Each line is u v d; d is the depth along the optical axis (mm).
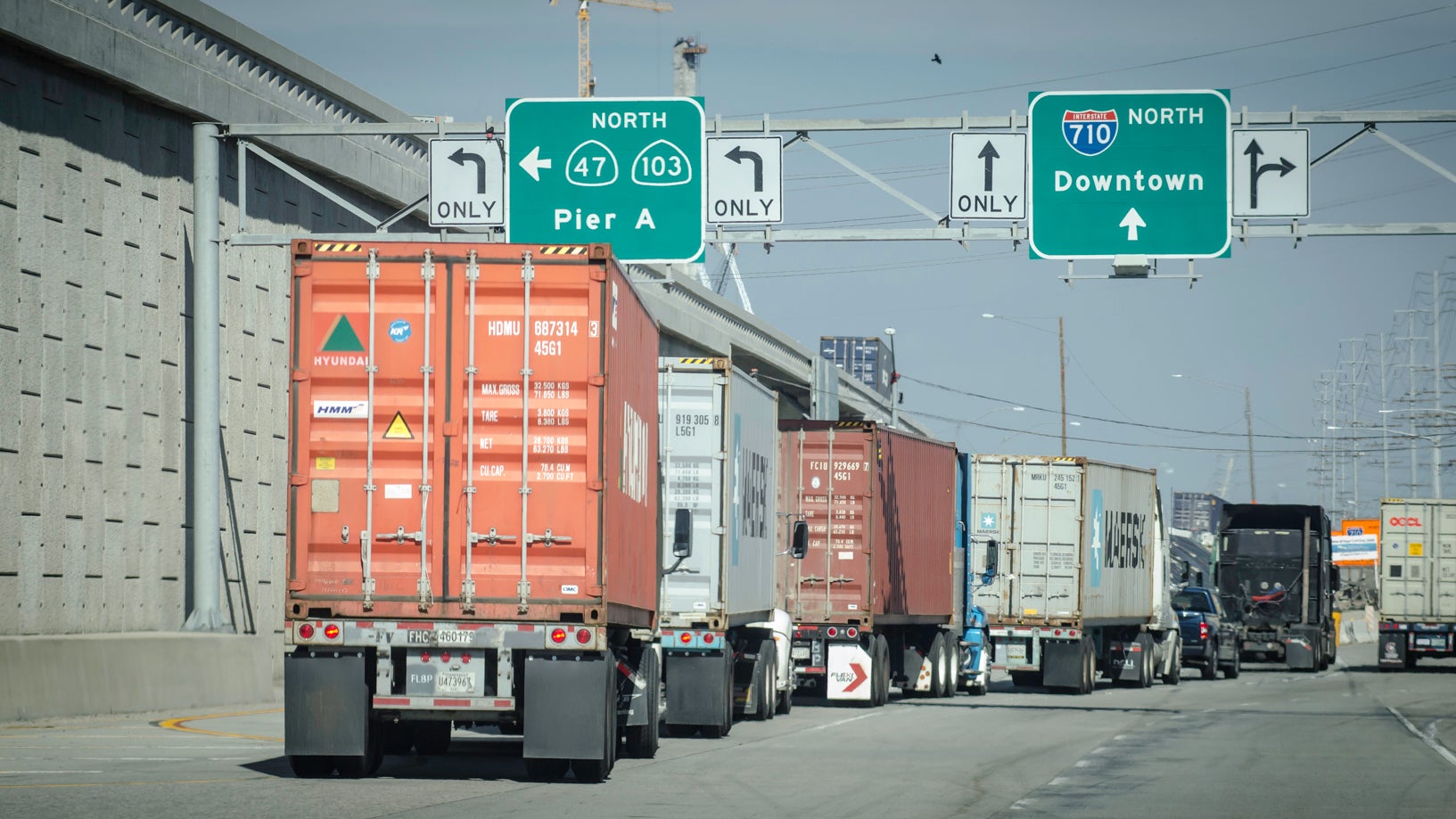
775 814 26656
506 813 25484
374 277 29297
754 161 51219
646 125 51438
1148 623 83750
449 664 29156
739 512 46562
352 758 29812
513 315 29250
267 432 58281
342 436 29156
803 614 58062
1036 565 73000
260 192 57594
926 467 65312
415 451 29125
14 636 42094
